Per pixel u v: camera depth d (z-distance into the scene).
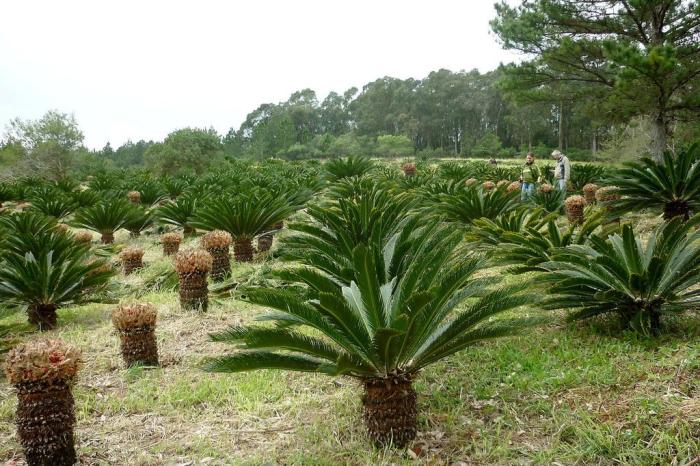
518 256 6.31
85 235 10.80
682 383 3.60
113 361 5.13
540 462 3.05
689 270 4.49
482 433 3.41
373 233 7.04
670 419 3.22
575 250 5.45
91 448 3.55
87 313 7.24
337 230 6.18
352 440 3.49
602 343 4.55
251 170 30.95
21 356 3.18
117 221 13.23
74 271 6.41
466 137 73.31
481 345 4.84
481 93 83.81
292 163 40.34
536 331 5.07
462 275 3.36
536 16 17.02
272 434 3.67
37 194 19.61
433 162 46.16
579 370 4.04
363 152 70.44
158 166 39.69
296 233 11.98
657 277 4.40
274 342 3.12
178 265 6.64
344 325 3.25
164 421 3.91
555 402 3.67
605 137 37.53
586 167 14.67
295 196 13.05
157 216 13.70
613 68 15.36
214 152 42.66
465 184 13.46
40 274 6.24
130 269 9.45
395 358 3.28
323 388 4.34
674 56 13.05
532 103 18.45
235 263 9.66
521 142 75.69
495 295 3.58
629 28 16.50
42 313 6.52
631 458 2.96
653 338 4.50
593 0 16.34
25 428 3.23
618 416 3.36
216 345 5.47
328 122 116.25
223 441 3.58
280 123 79.31
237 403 4.11
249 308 6.78
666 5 14.98
